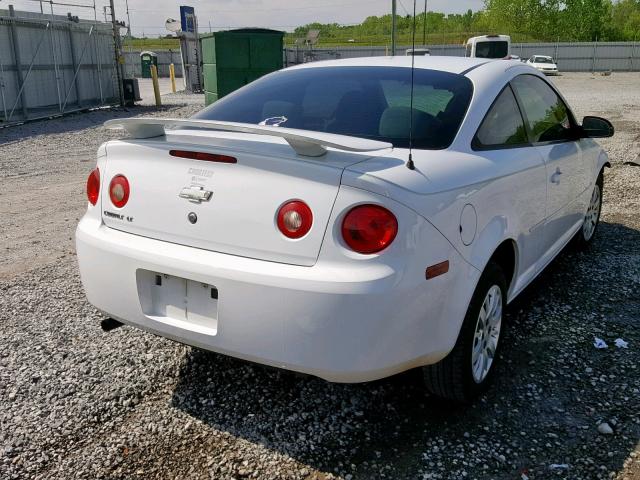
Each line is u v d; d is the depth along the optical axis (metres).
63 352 3.68
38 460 2.72
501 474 2.62
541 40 78.75
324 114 3.26
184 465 2.69
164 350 3.69
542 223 3.92
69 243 6.02
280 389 3.27
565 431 2.90
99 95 21.52
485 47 31.28
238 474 2.63
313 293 2.41
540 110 4.09
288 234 2.50
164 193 2.81
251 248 2.58
